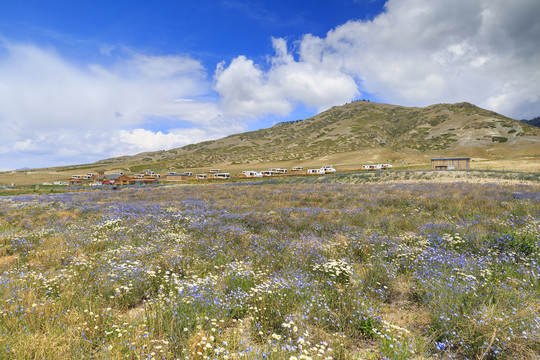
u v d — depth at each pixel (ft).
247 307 18.44
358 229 38.47
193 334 14.82
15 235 39.32
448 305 16.38
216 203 71.82
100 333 15.43
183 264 26.91
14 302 17.30
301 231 40.34
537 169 179.42
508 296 16.96
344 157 562.66
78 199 89.15
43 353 13.10
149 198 94.07
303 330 15.31
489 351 12.97
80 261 27.30
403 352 12.76
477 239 28.78
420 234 34.50
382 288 21.17
